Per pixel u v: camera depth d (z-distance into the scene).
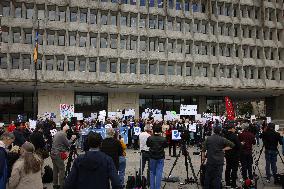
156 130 12.89
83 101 65.62
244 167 15.09
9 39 56.69
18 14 57.91
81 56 59.91
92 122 34.28
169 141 26.73
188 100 75.94
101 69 61.53
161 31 65.62
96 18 62.00
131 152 29.33
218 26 70.69
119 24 62.81
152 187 12.78
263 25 74.00
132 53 63.03
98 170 6.30
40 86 58.78
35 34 57.81
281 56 76.12
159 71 65.25
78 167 6.36
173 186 15.03
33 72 57.03
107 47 62.12
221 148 12.10
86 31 60.47
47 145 24.52
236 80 70.69
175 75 65.94
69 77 58.91
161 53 65.31
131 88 62.94
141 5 65.00
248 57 72.69
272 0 76.44
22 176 7.54
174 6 66.94
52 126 24.94
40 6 58.44
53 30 58.75
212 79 68.62
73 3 59.97
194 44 68.06
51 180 15.60
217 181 12.08
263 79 73.25
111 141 11.15
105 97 67.19
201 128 34.59
